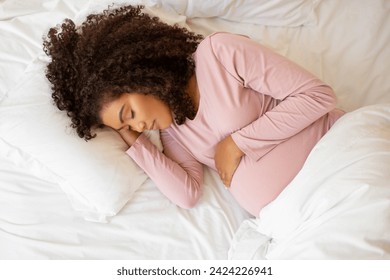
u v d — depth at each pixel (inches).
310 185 33.9
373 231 28.9
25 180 41.6
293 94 36.4
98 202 39.9
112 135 41.4
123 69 36.4
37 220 39.6
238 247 38.3
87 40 37.6
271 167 38.1
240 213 42.1
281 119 36.4
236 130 38.3
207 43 37.5
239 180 39.5
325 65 45.7
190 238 39.5
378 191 30.0
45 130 39.0
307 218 33.8
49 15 46.3
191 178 41.6
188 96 39.1
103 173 39.6
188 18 46.8
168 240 39.1
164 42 38.6
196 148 41.3
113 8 43.3
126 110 36.5
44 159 39.7
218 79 37.2
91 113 38.0
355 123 34.9
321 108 36.0
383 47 45.2
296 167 38.0
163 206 41.4
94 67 36.9
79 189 40.1
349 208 30.6
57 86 38.5
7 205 40.4
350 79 45.0
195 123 39.6
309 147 38.3
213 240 39.4
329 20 46.6
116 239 39.3
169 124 39.0
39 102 39.4
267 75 36.2
